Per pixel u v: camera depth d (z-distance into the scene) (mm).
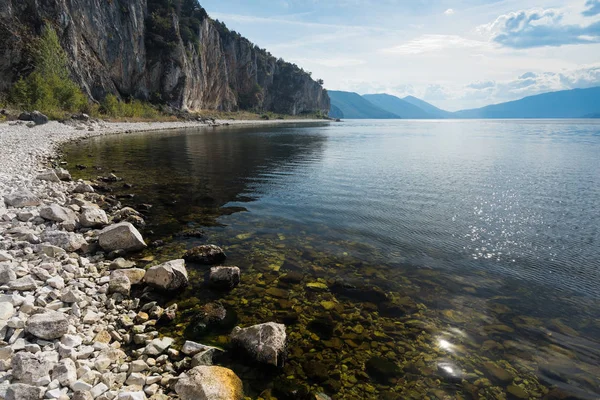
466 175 21078
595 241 10320
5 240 8086
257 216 12531
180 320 6266
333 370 5172
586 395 4703
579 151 34250
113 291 6805
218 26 155250
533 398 4664
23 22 58500
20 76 53844
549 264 8812
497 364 5309
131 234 9008
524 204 14344
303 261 8852
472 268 8594
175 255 8953
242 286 7535
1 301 5453
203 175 20203
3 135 28734
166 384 4617
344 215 12773
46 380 4152
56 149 26734
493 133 74562
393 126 130250
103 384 4328
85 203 12234
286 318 6449
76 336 5133
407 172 22172
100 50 76688
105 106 67250
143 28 91938
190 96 109250
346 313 6648
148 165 22812
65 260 7648
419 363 5344
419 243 10148
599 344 5785
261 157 28922
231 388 4508
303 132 71312
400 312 6688
